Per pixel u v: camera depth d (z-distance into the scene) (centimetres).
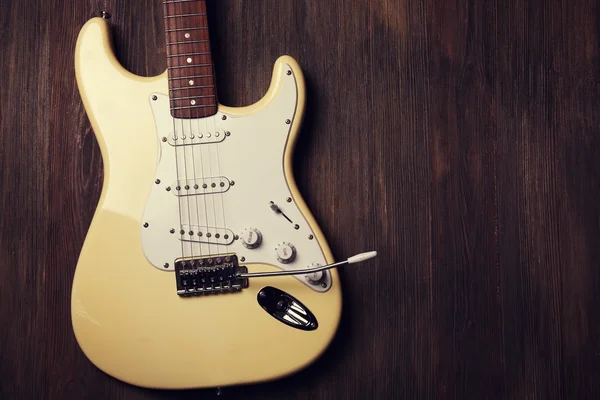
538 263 105
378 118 104
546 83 106
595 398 104
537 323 104
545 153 105
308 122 104
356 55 105
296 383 102
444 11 105
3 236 102
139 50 103
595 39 106
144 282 92
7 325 102
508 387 104
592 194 106
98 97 94
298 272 90
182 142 93
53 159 103
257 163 93
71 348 102
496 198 105
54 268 102
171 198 93
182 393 101
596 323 105
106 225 92
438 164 104
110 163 93
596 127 106
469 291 104
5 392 101
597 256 105
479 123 105
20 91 103
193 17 95
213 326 92
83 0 104
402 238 104
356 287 103
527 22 106
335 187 104
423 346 103
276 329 92
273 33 104
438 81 105
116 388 101
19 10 104
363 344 103
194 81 94
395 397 103
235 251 92
